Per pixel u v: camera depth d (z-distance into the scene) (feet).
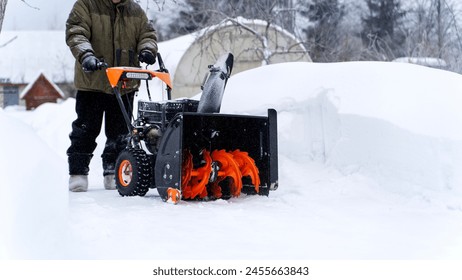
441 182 21.50
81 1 25.13
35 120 54.75
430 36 78.33
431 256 14.46
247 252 14.53
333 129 24.40
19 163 14.26
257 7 58.90
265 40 53.47
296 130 25.34
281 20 64.08
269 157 21.99
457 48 71.56
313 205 20.42
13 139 15.14
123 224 17.22
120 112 25.85
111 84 22.86
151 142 22.88
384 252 14.74
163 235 16.01
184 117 21.91
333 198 21.84
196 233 16.28
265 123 22.26
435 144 22.06
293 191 22.74
